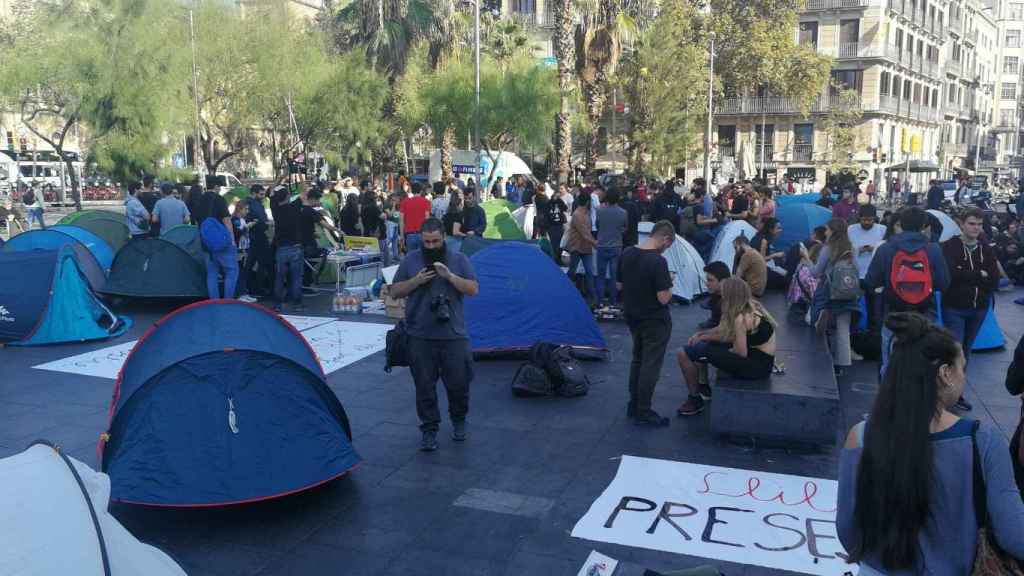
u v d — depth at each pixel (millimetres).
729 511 5117
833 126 45156
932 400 2412
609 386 7969
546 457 6055
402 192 17141
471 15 32125
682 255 12961
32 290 9734
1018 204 18656
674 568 4422
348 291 12102
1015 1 85625
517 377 7648
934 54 58781
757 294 8734
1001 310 12609
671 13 36844
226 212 11594
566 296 9125
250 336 5422
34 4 32188
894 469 2410
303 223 12180
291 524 4957
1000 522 2342
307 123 30641
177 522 4992
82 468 3357
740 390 6102
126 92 22969
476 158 22328
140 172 23578
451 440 6426
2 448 6281
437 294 6051
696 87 36812
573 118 29984
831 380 6418
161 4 24328
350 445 5562
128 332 10430
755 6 40438
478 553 4590
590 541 4734
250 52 28609
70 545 2824
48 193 39906
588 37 29578
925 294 6484
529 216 19344
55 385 8000
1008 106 86875
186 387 5148
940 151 56938
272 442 5172
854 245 9328
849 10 47406
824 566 4441
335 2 40500
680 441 6383
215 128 33562
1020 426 3396
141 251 12055
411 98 30172
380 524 4953
